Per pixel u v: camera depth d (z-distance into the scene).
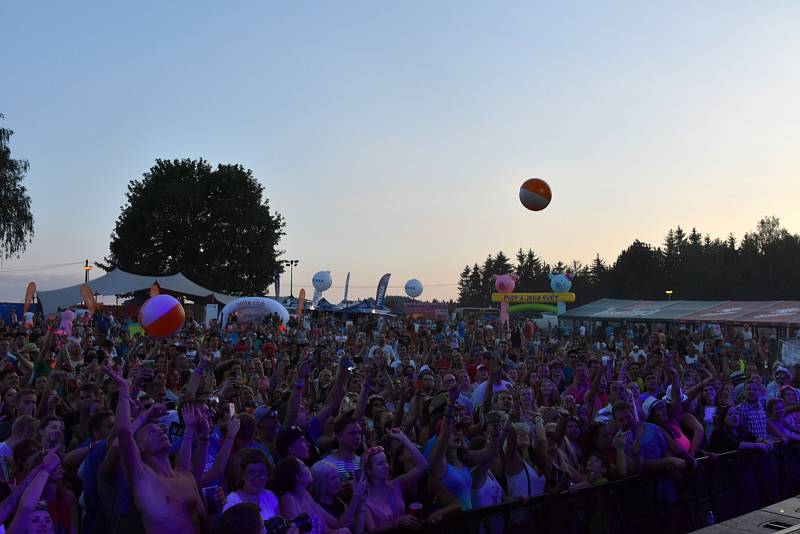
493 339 19.64
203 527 4.10
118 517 3.99
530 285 131.25
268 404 7.93
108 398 7.23
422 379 8.77
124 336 16.91
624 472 6.45
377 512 4.98
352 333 25.11
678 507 6.89
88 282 34.97
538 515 5.72
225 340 18.89
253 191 59.53
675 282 85.50
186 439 4.36
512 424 6.40
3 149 42.19
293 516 4.29
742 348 18.66
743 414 8.07
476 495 5.70
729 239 108.50
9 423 6.48
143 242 54.94
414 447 5.46
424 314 53.97
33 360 10.37
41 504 3.95
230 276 55.94
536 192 8.80
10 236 42.12
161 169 58.22
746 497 7.70
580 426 7.17
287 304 43.94
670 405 7.71
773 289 78.75
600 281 101.94
